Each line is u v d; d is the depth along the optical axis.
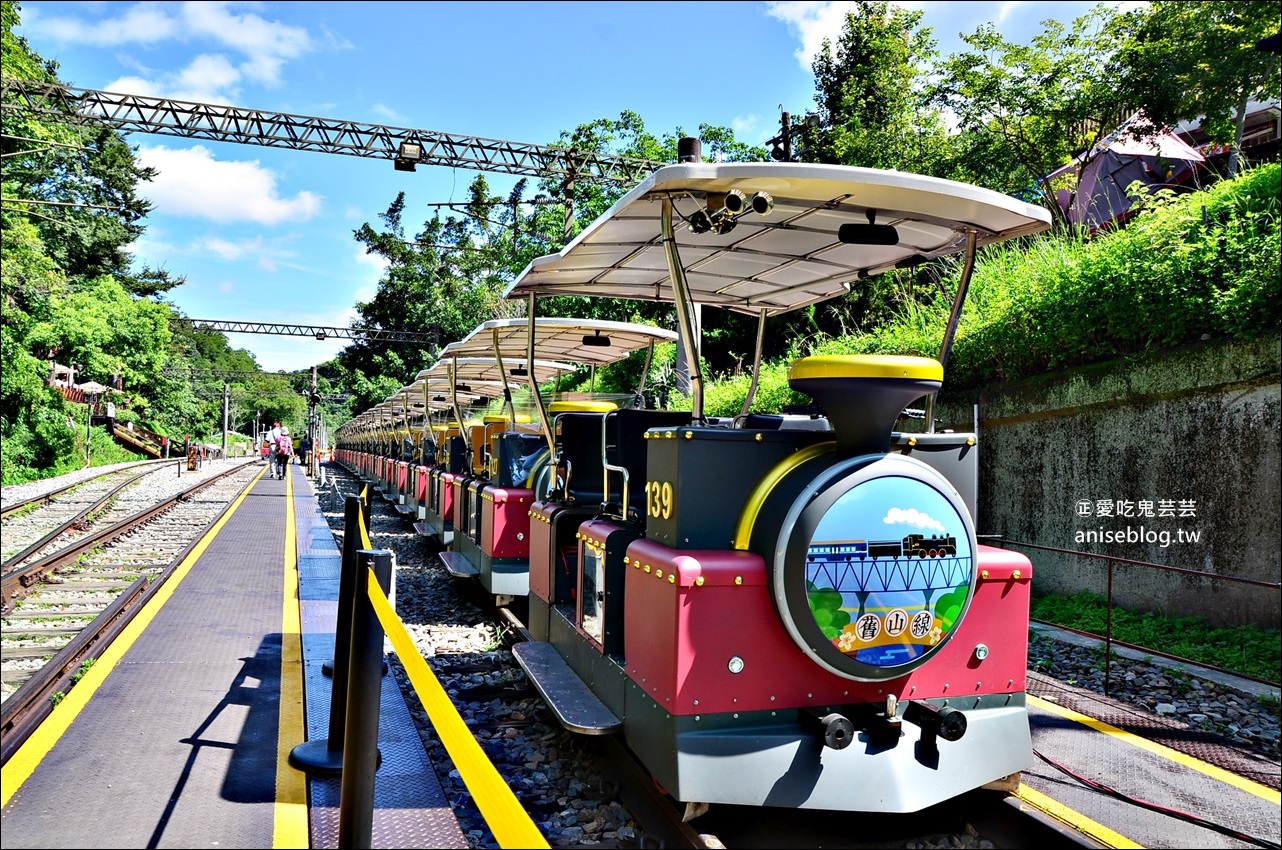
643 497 4.91
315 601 7.24
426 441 13.62
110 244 45.50
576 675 4.66
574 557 5.38
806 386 3.38
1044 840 3.51
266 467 42.94
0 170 30.38
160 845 3.12
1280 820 3.52
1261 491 6.50
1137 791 3.82
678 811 3.47
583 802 3.94
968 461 3.82
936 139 13.82
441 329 45.06
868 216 4.00
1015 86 11.53
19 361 28.75
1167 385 7.18
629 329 7.34
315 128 18.67
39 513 15.35
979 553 3.74
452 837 3.23
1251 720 5.08
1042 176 12.28
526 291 5.75
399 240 47.31
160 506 15.44
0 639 6.29
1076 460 8.12
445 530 10.60
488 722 4.93
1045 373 8.49
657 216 4.11
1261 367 6.45
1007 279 9.74
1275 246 6.62
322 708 4.54
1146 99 10.64
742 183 3.54
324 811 3.41
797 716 3.37
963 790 3.46
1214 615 6.83
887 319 15.29
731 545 3.51
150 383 51.34
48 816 3.33
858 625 3.26
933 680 3.56
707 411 14.62
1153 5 10.50
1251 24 9.75
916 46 16.77
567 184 20.08
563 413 5.91
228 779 3.73
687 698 3.22
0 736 4.27
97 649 5.74
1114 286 7.64
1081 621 7.37
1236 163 11.39
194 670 5.29
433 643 6.71
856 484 3.24
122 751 4.00
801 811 3.79
